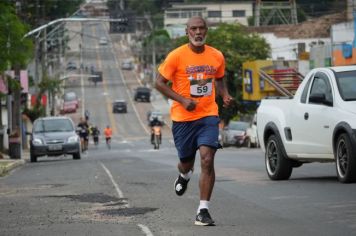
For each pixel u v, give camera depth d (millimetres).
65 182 22891
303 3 115125
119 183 21578
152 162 34312
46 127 43594
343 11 101625
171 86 13625
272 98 22750
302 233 11961
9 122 57094
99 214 14891
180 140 13109
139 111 136375
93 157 46531
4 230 13188
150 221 13703
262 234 11945
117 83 174125
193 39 12906
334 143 19359
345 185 18875
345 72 20141
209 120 12898
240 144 64000
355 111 18781
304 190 18172
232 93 89938
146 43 154750
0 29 41250
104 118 128000
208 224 12875
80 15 117500
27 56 43031
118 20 55469
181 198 17188
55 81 88188
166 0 132500
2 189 21453
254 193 17938
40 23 75625
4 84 50875
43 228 13250
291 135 21109
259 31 108688
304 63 79938
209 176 12836
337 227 12469
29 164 39438
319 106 19984
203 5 136875
